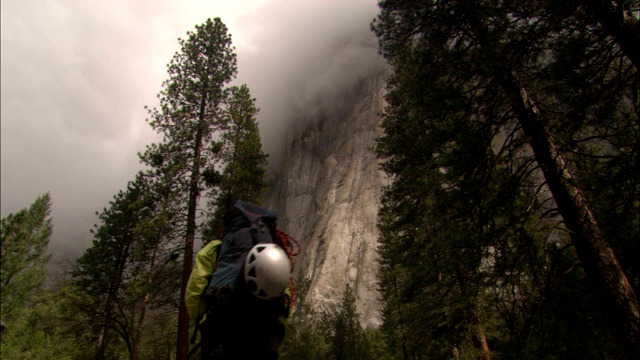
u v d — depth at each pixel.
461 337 9.55
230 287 1.64
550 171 7.46
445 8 8.91
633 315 5.94
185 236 16.23
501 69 7.24
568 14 6.59
